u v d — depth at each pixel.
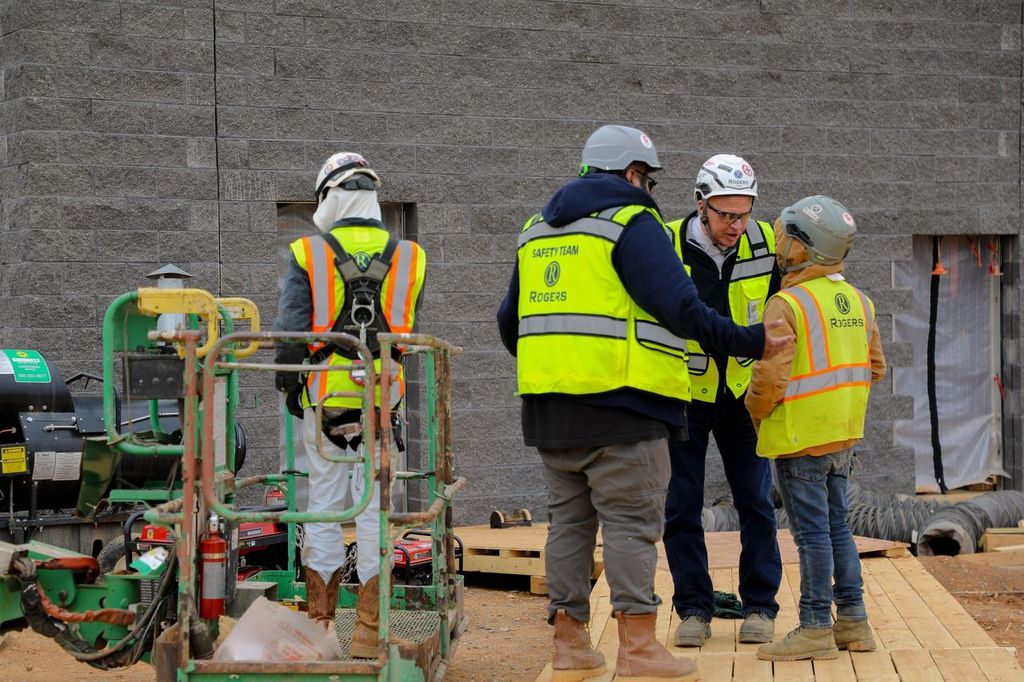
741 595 5.90
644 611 4.88
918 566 7.88
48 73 9.69
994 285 12.64
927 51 12.21
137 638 5.24
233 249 10.19
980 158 12.41
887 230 12.12
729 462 5.89
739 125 11.66
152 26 9.95
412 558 8.12
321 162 10.42
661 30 11.39
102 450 7.07
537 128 11.04
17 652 7.18
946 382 12.60
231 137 10.17
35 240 9.63
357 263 5.64
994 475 12.74
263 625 4.84
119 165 9.87
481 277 10.89
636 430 4.75
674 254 4.71
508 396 10.95
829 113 11.92
